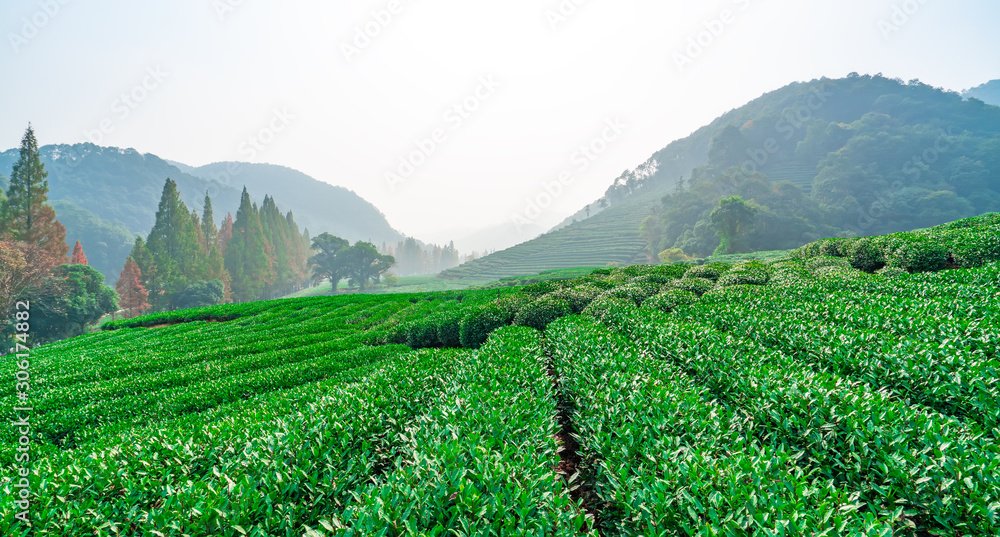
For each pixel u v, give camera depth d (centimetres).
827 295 1228
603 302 1505
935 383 574
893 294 1177
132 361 1664
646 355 841
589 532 375
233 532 383
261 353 1648
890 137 16112
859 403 494
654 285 1881
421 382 827
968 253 1406
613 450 486
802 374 605
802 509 343
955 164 15125
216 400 1119
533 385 744
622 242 17825
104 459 567
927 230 2164
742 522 331
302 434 567
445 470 414
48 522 421
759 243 11719
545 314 1554
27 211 6328
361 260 14325
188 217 9875
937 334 754
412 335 1723
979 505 341
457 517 359
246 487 440
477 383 760
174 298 8612
